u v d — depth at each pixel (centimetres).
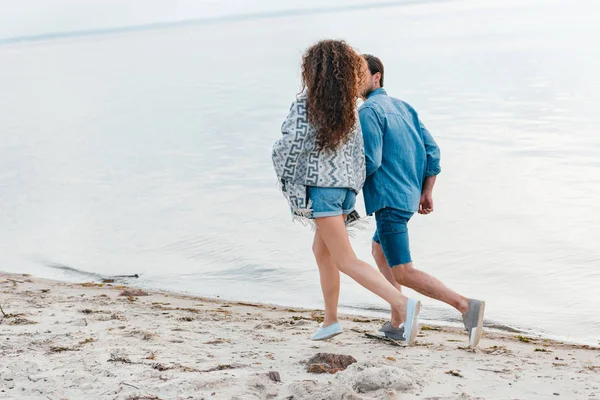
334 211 398
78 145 1714
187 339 475
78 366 390
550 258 762
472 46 3628
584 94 1866
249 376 357
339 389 329
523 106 1758
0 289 730
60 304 624
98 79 3622
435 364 407
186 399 328
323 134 386
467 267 758
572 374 393
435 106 1872
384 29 5950
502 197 997
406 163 436
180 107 2278
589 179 1053
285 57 4084
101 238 974
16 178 1380
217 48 5597
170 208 1104
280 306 682
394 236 437
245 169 1335
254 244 902
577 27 4300
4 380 372
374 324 591
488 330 593
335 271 452
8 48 10175
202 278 798
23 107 2591
